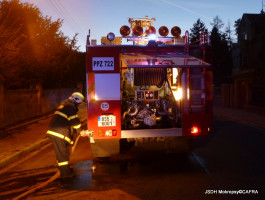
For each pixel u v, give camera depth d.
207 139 9.92
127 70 7.45
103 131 6.25
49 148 9.18
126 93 7.59
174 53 6.47
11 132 11.59
